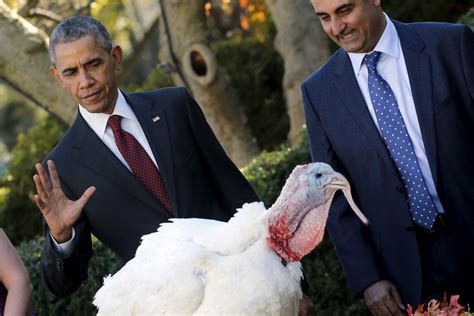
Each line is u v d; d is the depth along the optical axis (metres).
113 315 9.00
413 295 10.53
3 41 17.94
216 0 25.61
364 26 10.25
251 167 14.95
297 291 9.12
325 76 10.82
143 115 10.32
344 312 14.33
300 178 9.10
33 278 13.64
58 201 9.60
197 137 10.48
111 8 25.52
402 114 10.47
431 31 10.57
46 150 22.77
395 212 10.54
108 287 9.10
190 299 8.73
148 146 10.30
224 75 19.36
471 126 10.48
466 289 10.66
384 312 10.54
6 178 22.75
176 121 10.38
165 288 8.76
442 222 10.47
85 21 9.98
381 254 10.70
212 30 25.61
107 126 10.26
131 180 10.13
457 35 10.49
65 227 9.58
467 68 10.40
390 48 10.48
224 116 19.42
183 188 10.20
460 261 10.58
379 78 10.48
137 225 10.14
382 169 10.49
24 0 20.48
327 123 10.74
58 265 9.85
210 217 10.33
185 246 8.91
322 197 9.12
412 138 10.46
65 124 18.61
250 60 22.44
